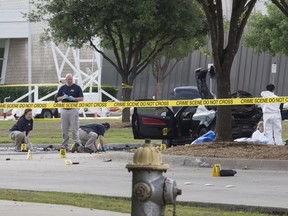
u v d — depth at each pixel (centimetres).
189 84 14925
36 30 15125
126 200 3080
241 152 4638
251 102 4825
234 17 4991
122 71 9981
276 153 4547
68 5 9512
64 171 4356
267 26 13300
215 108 6297
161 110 6500
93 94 12044
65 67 14725
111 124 9681
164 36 9856
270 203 2945
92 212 2692
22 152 6288
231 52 5016
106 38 10100
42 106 5881
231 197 3150
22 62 15738
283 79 14338
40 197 3100
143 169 1825
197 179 3903
